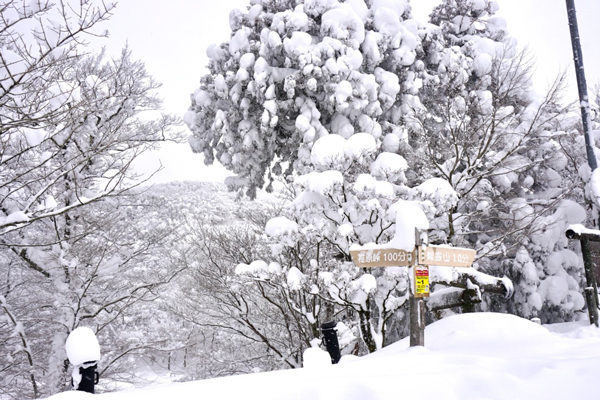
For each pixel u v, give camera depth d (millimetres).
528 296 14312
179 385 4250
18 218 6996
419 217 6434
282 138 16984
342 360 6875
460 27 19047
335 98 13953
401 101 16062
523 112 14531
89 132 10312
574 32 10172
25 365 12547
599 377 3607
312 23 14914
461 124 12680
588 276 8750
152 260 15727
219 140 16656
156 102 11328
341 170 10648
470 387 3553
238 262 15836
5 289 13227
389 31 15312
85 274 12367
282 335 16859
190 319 16625
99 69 10680
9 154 8992
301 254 14742
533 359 4391
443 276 8562
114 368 14352
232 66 15734
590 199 9906
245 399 3443
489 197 12938
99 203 12508
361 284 9414
